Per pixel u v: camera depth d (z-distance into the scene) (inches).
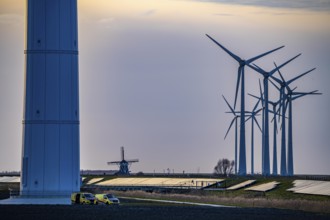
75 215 7116.1
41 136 7736.2
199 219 7003.0
